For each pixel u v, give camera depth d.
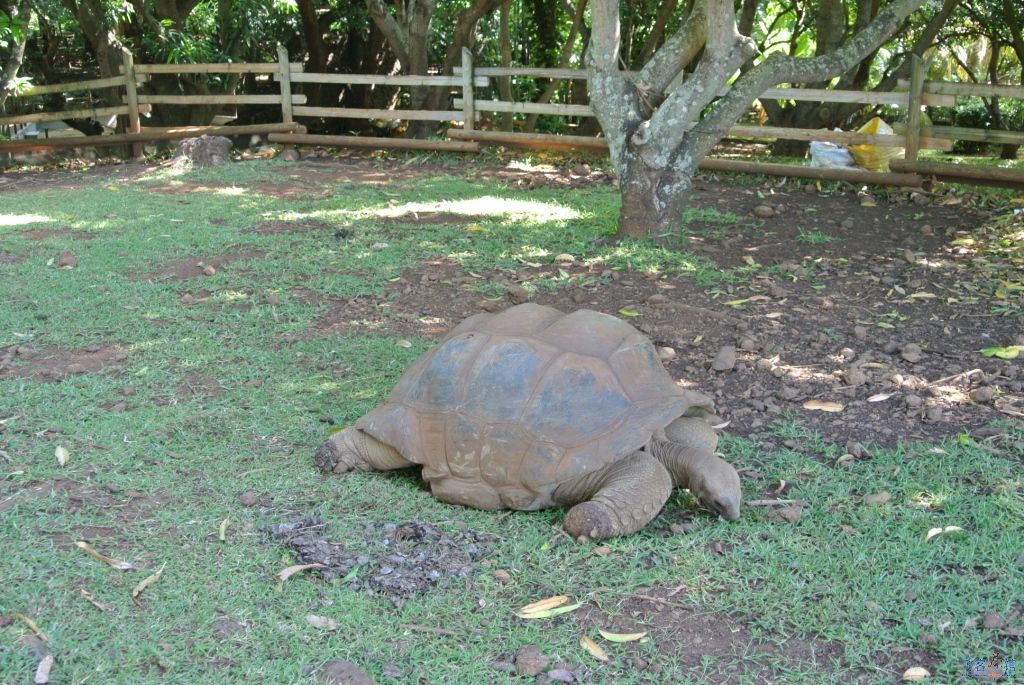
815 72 7.97
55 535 3.74
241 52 16.31
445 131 15.25
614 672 3.01
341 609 3.29
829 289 7.04
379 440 4.15
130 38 15.81
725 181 11.12
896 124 12.00
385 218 9.14
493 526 3.86
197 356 5.74
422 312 6.59
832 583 3.45
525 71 12.90
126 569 3.50
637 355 4.05
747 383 5.43
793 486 4.23
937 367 5.57
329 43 18.44
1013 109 16.91
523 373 3.93
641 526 3.73
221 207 9.67
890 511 3.97
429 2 14.09
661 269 7.44
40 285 7.01
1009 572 3.49
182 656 3.03
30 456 4.41
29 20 15.87
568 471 3.75
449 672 2.99
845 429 4.84
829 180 10.66
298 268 7.48
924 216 9.20
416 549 3.65
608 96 8.02
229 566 3.54
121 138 13.52
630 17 15.78
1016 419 4.89
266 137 14.27
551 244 8.14
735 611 3.32
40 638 3.10
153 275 7.36
